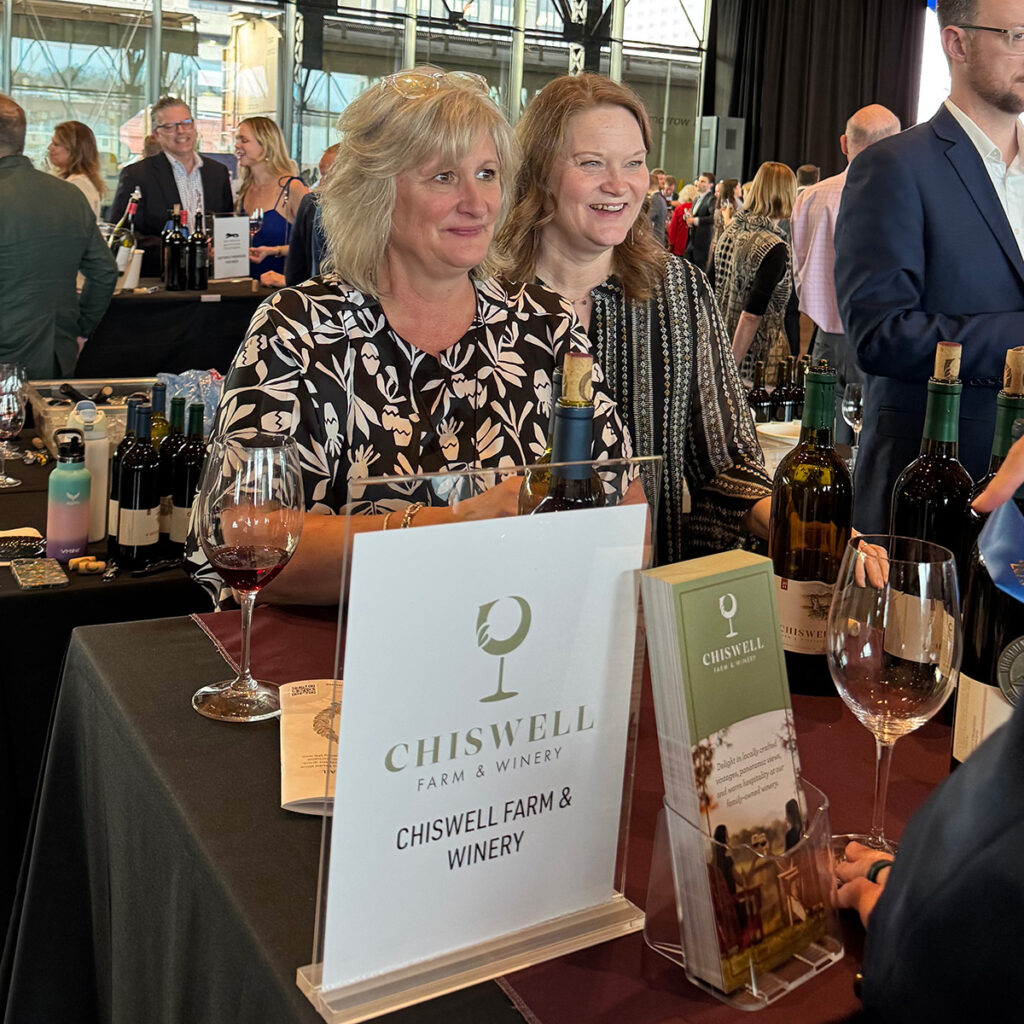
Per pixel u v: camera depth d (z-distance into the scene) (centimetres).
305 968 68
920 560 85
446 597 66
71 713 124
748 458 191
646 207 191
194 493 204
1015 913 47
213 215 609
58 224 425
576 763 74
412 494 65
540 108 186
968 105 211
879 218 211
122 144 1062
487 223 152
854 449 256
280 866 81
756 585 73
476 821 70
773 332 503
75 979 125
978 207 211
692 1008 68
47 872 123
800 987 70
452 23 1181
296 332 151
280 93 1116
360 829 66
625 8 1277
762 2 1316
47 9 1003
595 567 72
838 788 95
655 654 70
